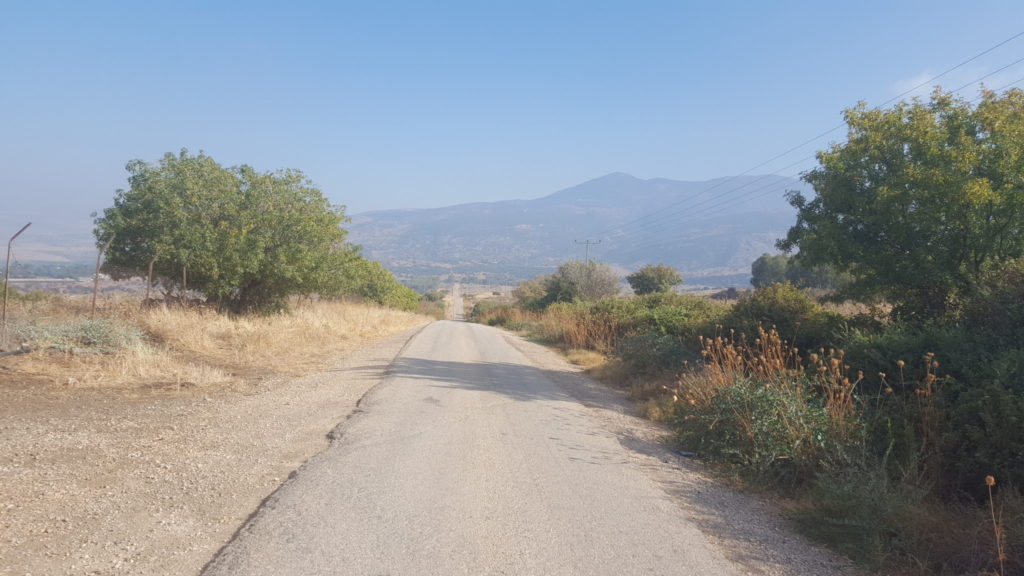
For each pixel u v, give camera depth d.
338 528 4.36
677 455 7.50
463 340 24.05
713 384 8.44
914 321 10.41
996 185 9.87
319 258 20.03
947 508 5.20
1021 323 7.57
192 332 14.15
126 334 11.76
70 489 4.88
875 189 11.26
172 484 5.20
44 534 4.01
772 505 5.78
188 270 17.62
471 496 5.26
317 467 5.88
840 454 5.96
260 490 5.20
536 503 5.20
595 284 51.88
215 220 18.02
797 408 6.84
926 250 10.41
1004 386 5.91
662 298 22.72
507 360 17.86
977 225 10.05
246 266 17.72
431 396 10.26
